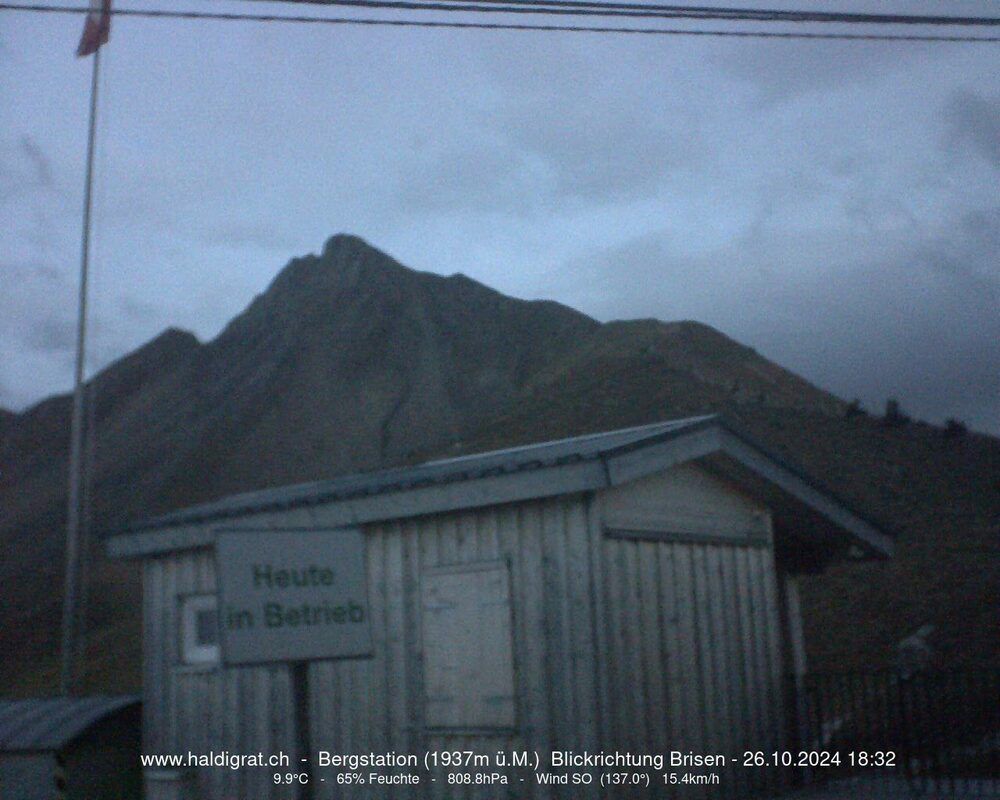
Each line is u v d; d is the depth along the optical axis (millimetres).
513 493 9547
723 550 11078
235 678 11852
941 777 11234
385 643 10594
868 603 21750
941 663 17531
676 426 10828
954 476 32094
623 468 9188
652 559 10039
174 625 12586
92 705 12289
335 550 6801
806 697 11742
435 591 10273
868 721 12023
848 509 12234
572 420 48406
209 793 11789
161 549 12539
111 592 54531
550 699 9367
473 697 9867
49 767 11672
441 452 54219
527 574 9688
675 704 9898
